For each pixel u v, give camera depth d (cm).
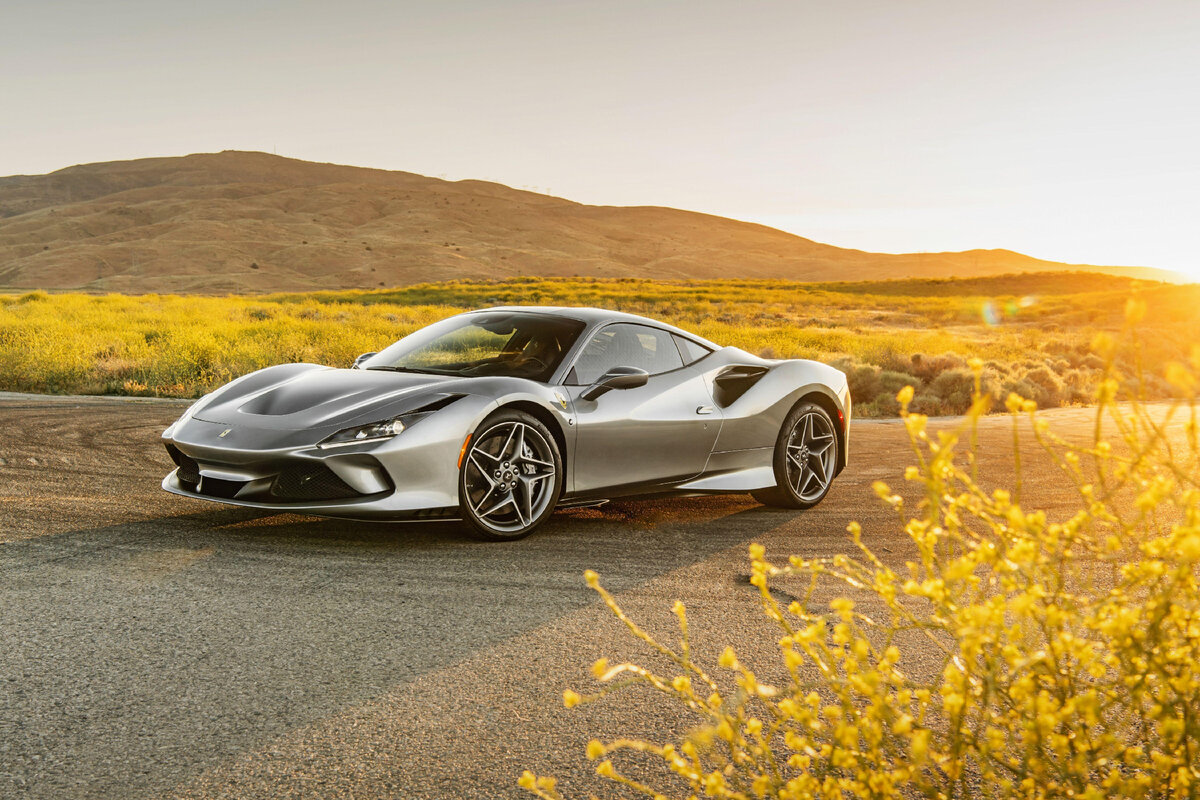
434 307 4353
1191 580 132
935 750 150
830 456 608
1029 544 126
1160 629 132
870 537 504
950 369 1848
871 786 125
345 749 232
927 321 5284
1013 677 136
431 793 211
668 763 228
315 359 1492
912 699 264
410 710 256
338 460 415
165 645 300
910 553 467
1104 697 142
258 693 265
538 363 504
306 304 4503
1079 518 135
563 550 447
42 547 413
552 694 271
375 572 394
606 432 495
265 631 317
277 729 242
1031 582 130
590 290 8875
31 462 623
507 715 255
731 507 589
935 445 131
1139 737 184
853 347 2694
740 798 129
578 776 220
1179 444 509
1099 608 133
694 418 532
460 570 403
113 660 286
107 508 497
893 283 11688
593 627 334
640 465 514
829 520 552
